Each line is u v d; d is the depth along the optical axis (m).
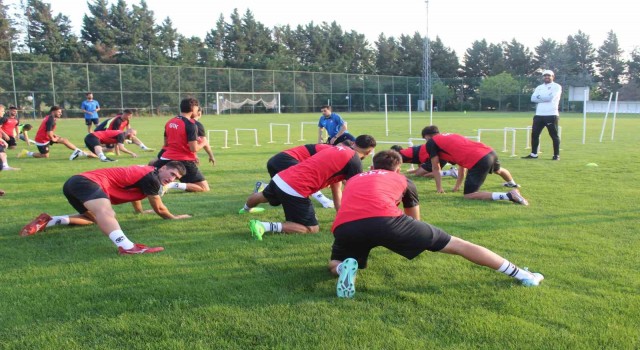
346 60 64.62
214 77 40.41
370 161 11.12
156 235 4.95
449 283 3.62
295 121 29.88
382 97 49.19
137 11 53.25
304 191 4.95
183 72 38.75
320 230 5.15
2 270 3.94
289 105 44.38
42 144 11.69
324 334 2.86
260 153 12.74
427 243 3.50
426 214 5.73
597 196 6.77
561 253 4.26
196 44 56.69
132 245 4.37
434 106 52.72
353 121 29.70
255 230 4.70
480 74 69.31
